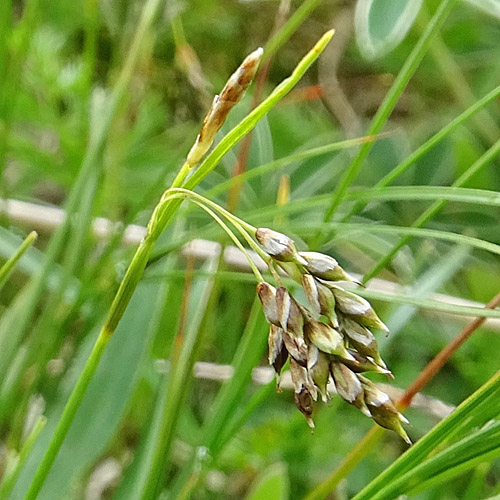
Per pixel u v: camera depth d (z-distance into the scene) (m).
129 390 0.07
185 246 0.09
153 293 0.07
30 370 0.08
